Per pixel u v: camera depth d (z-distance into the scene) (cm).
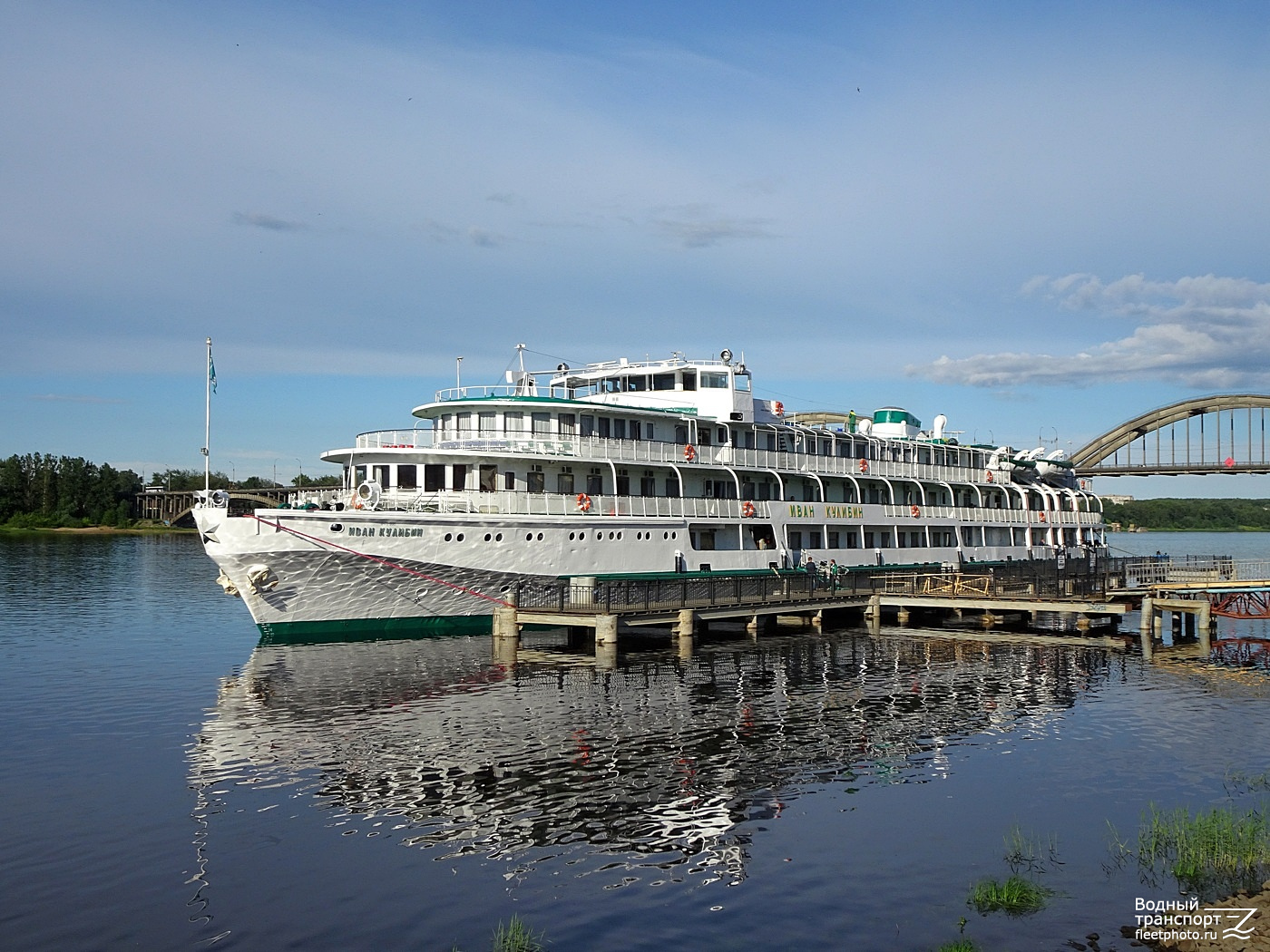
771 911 1795
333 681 3688
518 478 4862
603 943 1678
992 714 3316
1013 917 1766
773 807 2344
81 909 1802
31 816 2261
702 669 4069
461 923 1750
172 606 6512
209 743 2859
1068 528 9062
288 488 14875
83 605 6544
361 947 1669
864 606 5762
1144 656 4616
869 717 3247
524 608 4512
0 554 11762
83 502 18762
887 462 7056
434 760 2681
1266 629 5681
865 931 1717
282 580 4231
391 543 4344
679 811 2309
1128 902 1825
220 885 1902
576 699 3434
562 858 2031
